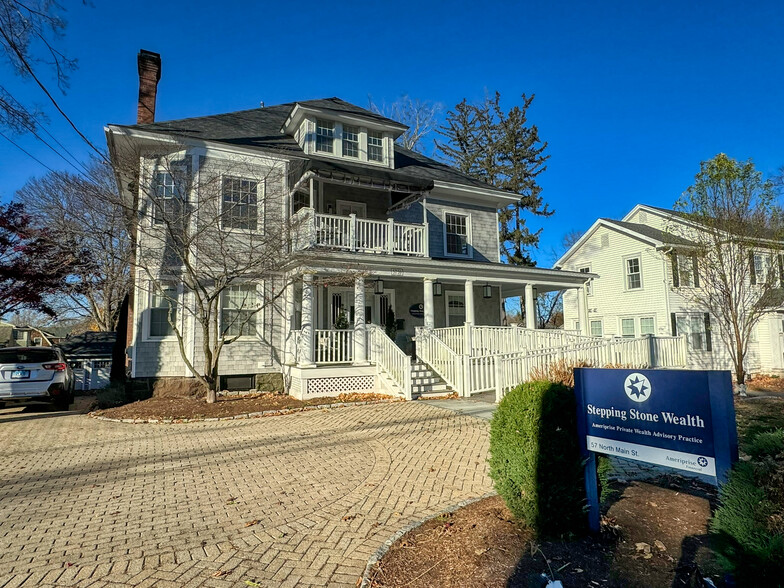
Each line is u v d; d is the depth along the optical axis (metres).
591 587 3.05
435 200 18.28
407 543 3.81
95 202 20.08
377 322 16.47
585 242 26.23
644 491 4.97
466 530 4.00
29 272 13.65
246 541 3.98
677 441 3.24
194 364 13.12
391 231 14.52
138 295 13.02
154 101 16.50
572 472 3.78
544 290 20.19
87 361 16.31
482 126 35.69
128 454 6.99
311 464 6.33
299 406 10.98
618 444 3.58
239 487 5.43
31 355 11.48
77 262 16.69
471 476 5.68
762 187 14.16
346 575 3.40
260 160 14.43
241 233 12.68
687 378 3.24
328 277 14.06
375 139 17.34
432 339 13.28
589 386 3.82
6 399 10.53
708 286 15.33
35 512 4.69
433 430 8.25
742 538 2.67
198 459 6.67
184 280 11.74
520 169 34.19
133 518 4.52
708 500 4.65
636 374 3.51
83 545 3.93
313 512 4.62
